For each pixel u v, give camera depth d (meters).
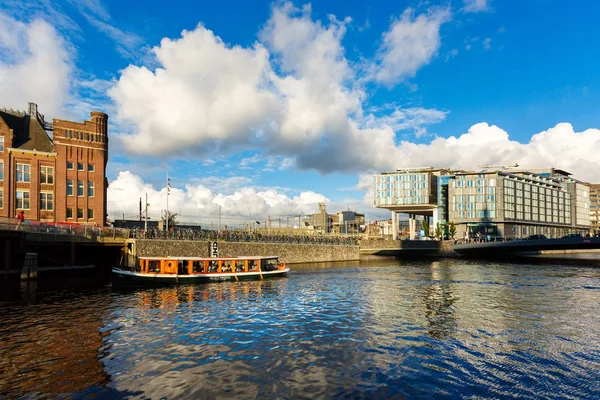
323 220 141.38
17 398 14.85
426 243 106.38
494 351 20.14
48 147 60.59
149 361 18.75
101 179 63.41
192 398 14.87
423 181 147.12
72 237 50.44
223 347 20.88
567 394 15.30
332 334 23.31
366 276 53.84
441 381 16.42
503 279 50.12
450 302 33.31
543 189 164.88
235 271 48.16
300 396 15.00
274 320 26.86
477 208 145.12
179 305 32.06
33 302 33.16
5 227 40.34
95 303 32.81
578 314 28.47
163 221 89.75
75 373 17.30
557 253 137.50
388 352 20.02
